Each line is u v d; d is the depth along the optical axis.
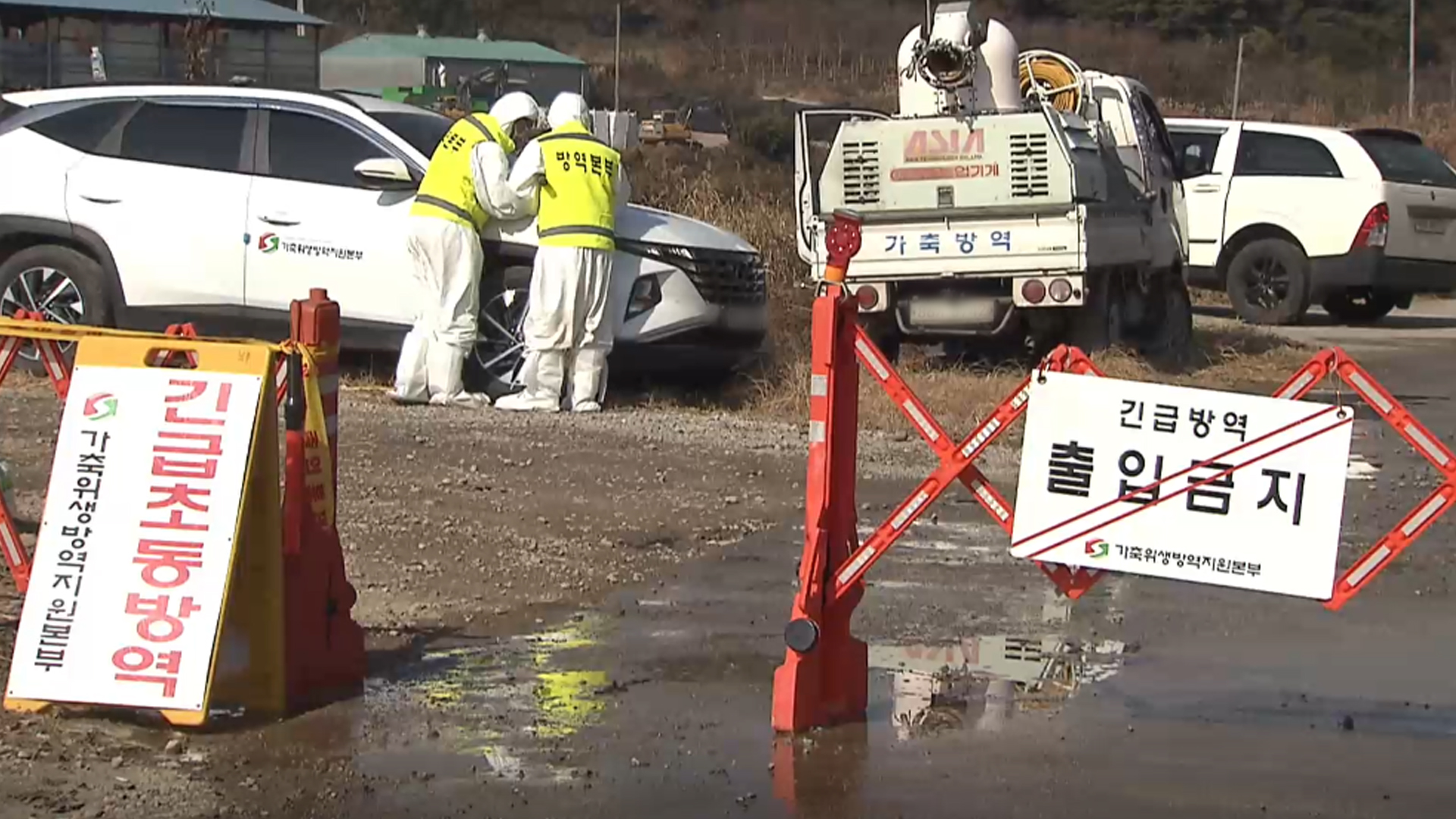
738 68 57.81
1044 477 5.77
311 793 5.43
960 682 6.76
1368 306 22.64
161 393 6.00
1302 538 5.61
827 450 6.08
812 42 58.91
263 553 6.11
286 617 6.24
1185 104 49.41
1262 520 5.63
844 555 6.18
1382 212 21.11
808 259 15.86
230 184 12.58
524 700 6.39
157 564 5.89
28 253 12.72
